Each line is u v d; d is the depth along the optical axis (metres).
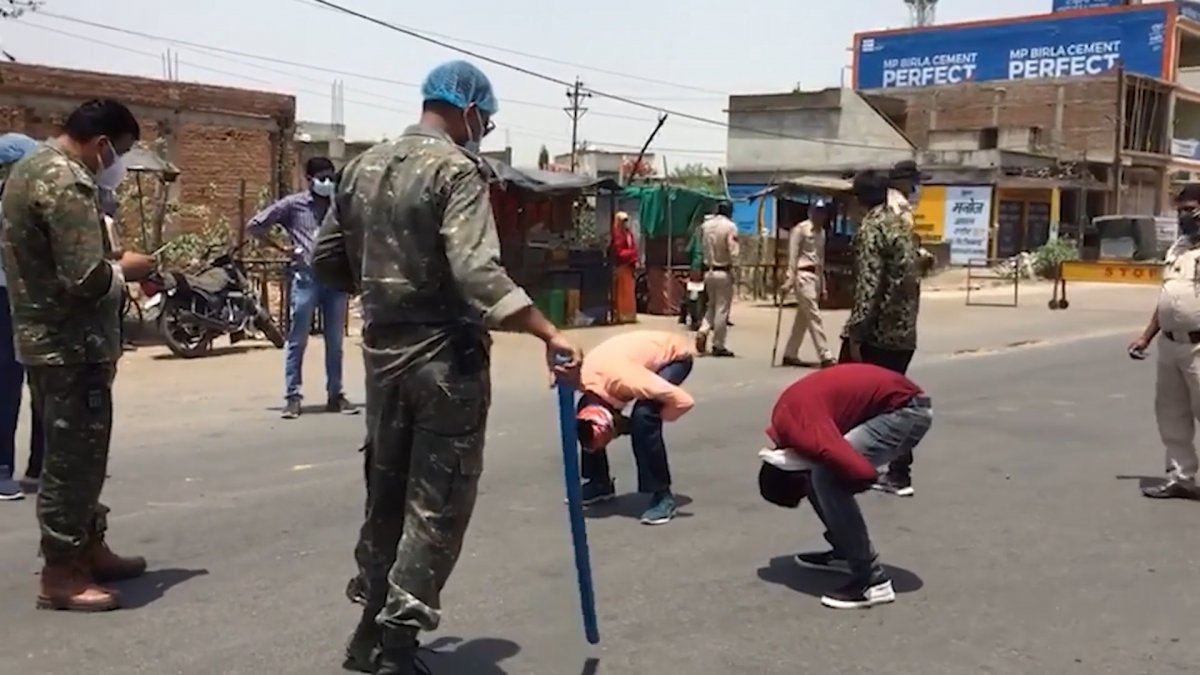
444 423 3.68
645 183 21.83
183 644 4.48
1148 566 5.77
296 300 9.37
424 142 3.69
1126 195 45.72
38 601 4.84
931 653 4.58
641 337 6.44
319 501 6.71
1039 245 41.12
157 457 7.88
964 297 26.73
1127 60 48.59
